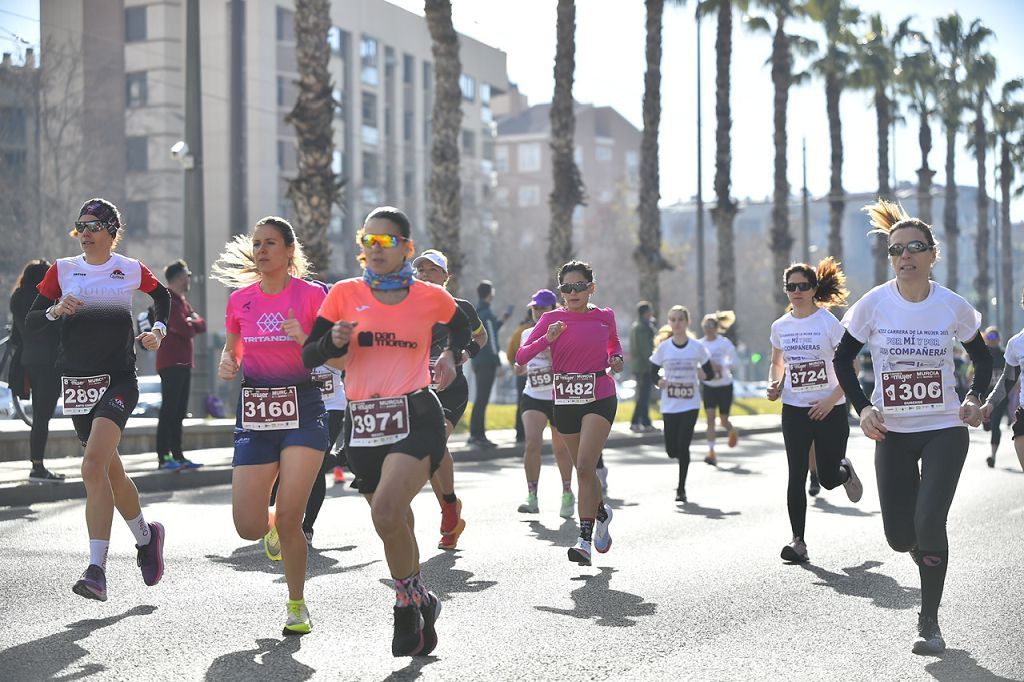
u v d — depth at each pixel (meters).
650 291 36.91
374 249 6.18
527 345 9.64
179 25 68.06
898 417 7.07
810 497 14.56
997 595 8.34
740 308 114.19
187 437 19.19
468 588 8.44
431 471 6.29
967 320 7.04
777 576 9.02
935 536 6.74
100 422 7.62
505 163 126.94
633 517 12.51
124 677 5.97
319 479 10.23
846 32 52.38
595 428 9.49
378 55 81.25
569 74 30.89
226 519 11.75
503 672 6.14
